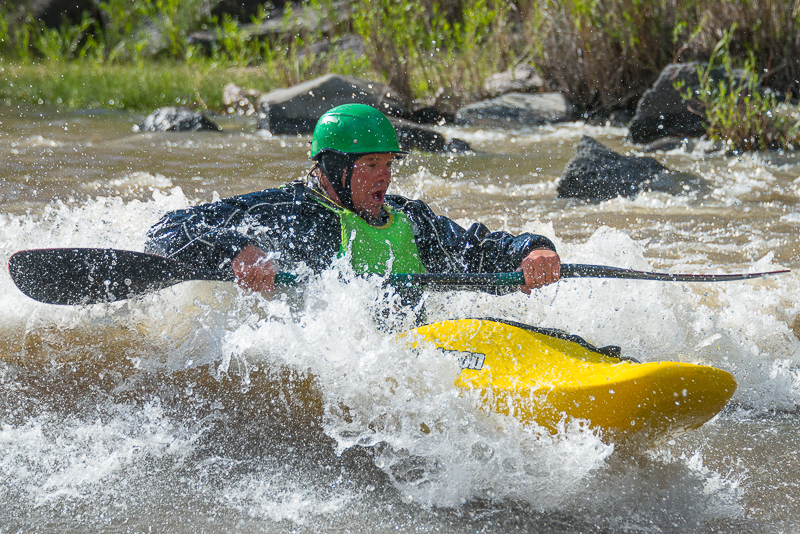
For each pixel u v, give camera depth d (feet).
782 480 18.95
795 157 58.70
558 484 18.25
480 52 85.25
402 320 22.59
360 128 21.97
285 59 95.40
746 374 24.27
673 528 17.12
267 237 22.40
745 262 36.01
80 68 103.55
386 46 79.10
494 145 65.46
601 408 18.11
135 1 119.34
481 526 17.11
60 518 16.98
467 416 19.35
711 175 53.57
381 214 23.21
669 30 75.61
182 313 25.25
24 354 24.50
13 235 33.19
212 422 20.94
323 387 21.25
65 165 54.03
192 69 104.06
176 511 17.38
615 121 75.51
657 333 26.25
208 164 56.59
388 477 18.80
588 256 33.12
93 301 23.61
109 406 21.71
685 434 20.94
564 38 79.82
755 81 65.77
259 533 16.75
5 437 20.02
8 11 119.65
